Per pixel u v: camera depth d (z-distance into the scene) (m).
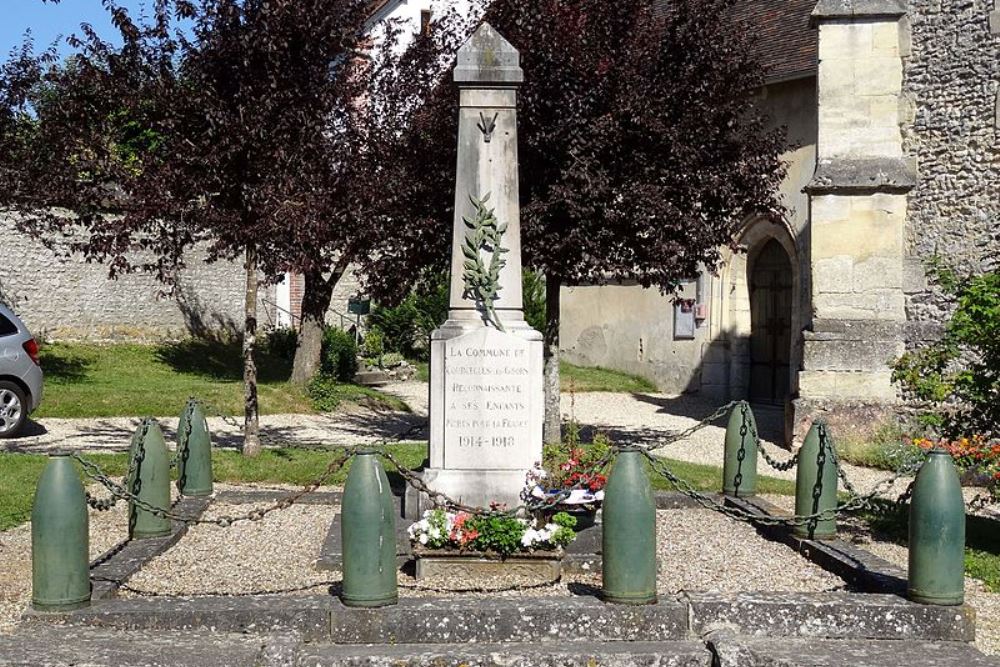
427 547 7.15
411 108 13.88
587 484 7.76
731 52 12.73
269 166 11.26
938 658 5.53
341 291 29.81
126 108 11.39
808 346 14.41
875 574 6.83
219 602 5.98
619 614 5.80
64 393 18.00
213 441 14.74
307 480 11.19
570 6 12.27
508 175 8.47
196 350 25.83
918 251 14.23
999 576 7.66
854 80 14.49
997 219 12.88
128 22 11.26
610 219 11.85
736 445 10.00
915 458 7.47
